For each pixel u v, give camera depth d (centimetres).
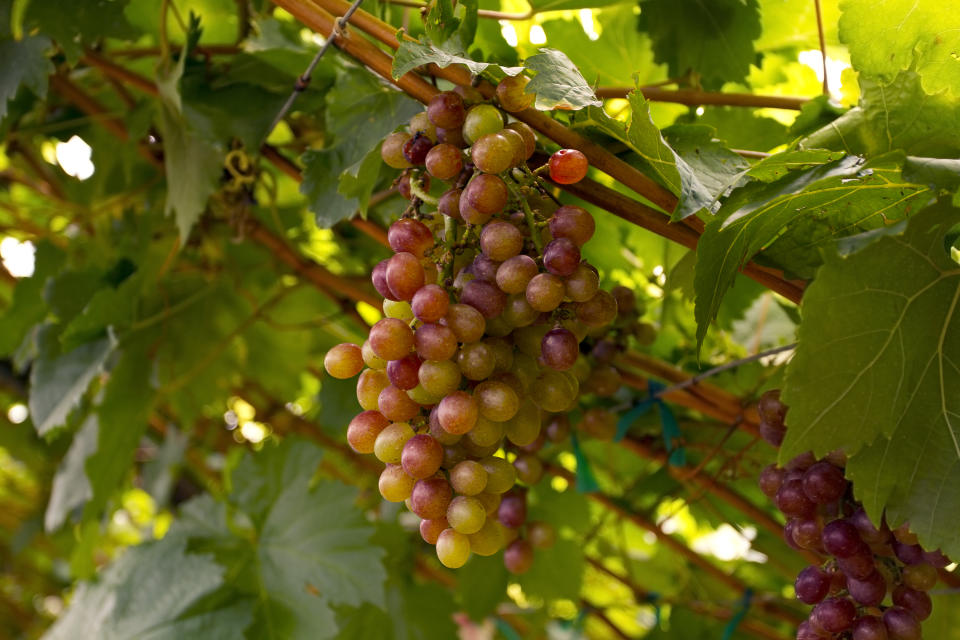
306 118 92
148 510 199
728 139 89
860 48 70
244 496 102
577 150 61
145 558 104
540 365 60
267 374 119
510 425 60
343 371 59
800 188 57
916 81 63
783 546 106
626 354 84
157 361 104
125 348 100
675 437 86
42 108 99
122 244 100
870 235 55
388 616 112
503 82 59
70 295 100
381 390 59
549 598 109
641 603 122
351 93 74
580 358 79
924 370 58
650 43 90
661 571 136
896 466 59
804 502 64
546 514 108
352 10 62
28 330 107
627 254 93
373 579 94
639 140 60
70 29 79
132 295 97
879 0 68
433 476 56
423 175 62
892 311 57
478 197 56
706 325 61
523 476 78
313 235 113
